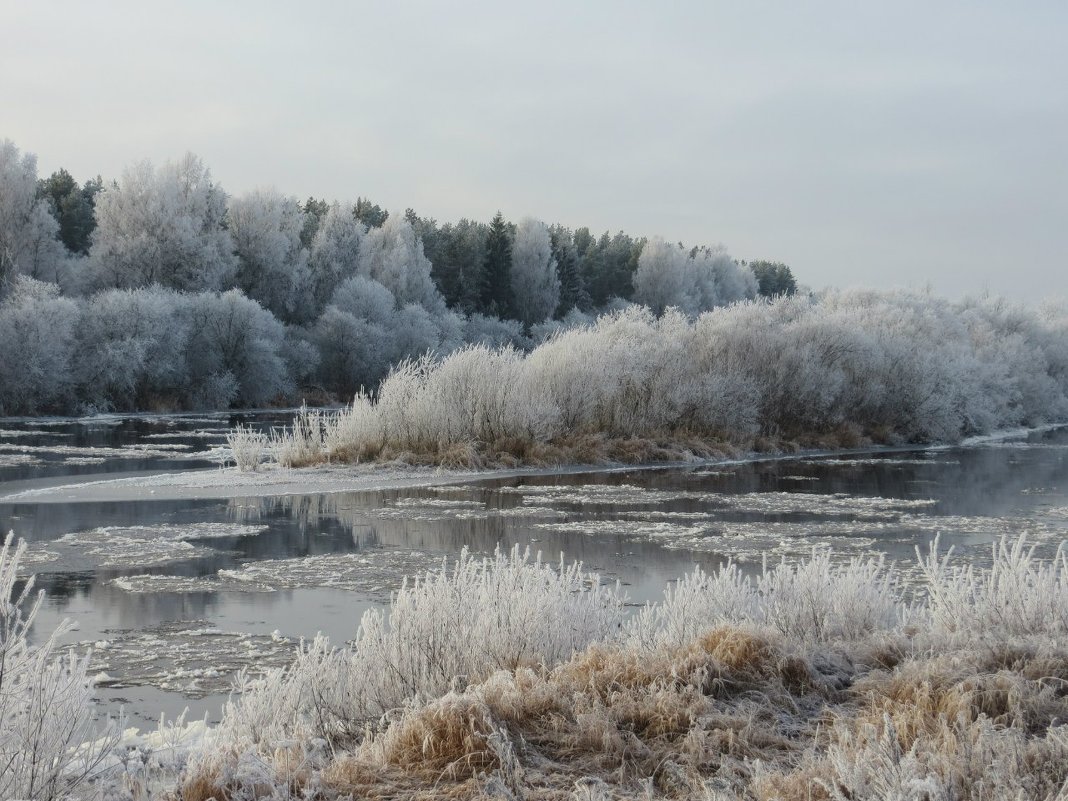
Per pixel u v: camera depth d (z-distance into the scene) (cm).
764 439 3344
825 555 908
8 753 458
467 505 1947
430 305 8138
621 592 1185
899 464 3005
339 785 491
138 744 609
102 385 5094
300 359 6366
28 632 972
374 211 11638
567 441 2842
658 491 2223
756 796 452
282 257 7175
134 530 1583
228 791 462
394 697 663
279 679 657
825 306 5588
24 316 4784
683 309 9994
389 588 1193
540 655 690
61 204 8069
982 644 675
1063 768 459
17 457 2733
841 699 635
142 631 984
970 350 5109
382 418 2719
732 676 643
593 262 10856
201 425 4397
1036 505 2080
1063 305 8050
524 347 8369
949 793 415
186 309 5700
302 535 1573
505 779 493
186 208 6612
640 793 483
